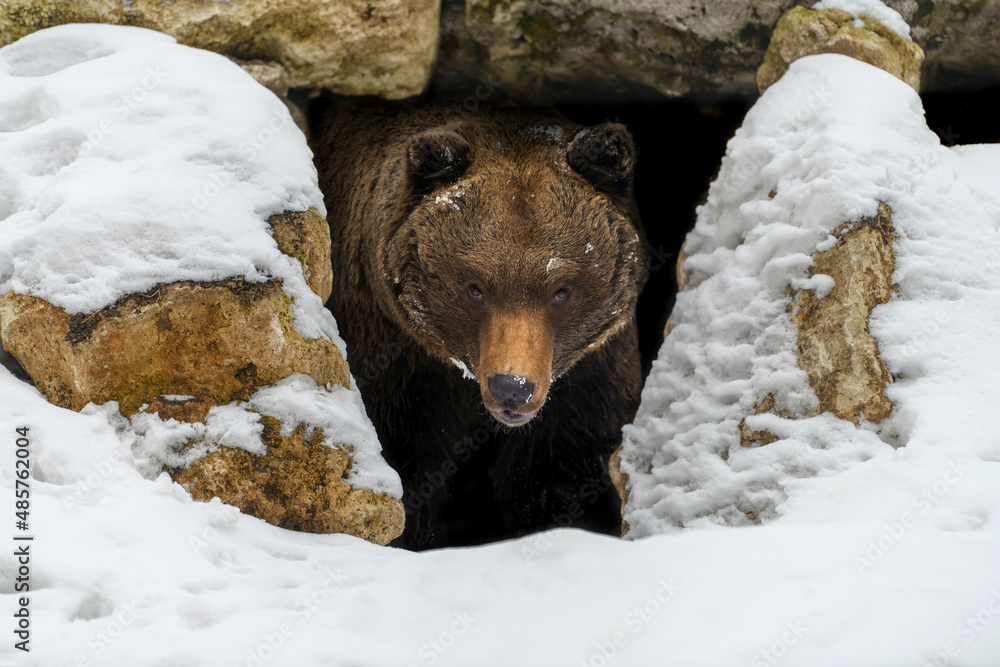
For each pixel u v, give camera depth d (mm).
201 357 8977
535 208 10750
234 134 9914
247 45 12102
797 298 9953
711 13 12453
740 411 9859
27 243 9000
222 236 9164
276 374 9219
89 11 11266
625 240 11703
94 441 8359
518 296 10578
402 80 13258
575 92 14586
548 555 7199
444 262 11031
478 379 11336
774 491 8906
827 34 11625
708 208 11852
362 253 13078
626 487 10844
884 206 9891
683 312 11484
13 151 9719
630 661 5660
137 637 6027
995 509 7266
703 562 6727
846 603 6012
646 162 15789
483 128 12312
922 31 12695
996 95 13828
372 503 9000
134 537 7211
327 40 12398
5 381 8945
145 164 9430
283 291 9375
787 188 10469
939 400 8641
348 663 5836
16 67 10867
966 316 9289
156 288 8828
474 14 13148
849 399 9117
